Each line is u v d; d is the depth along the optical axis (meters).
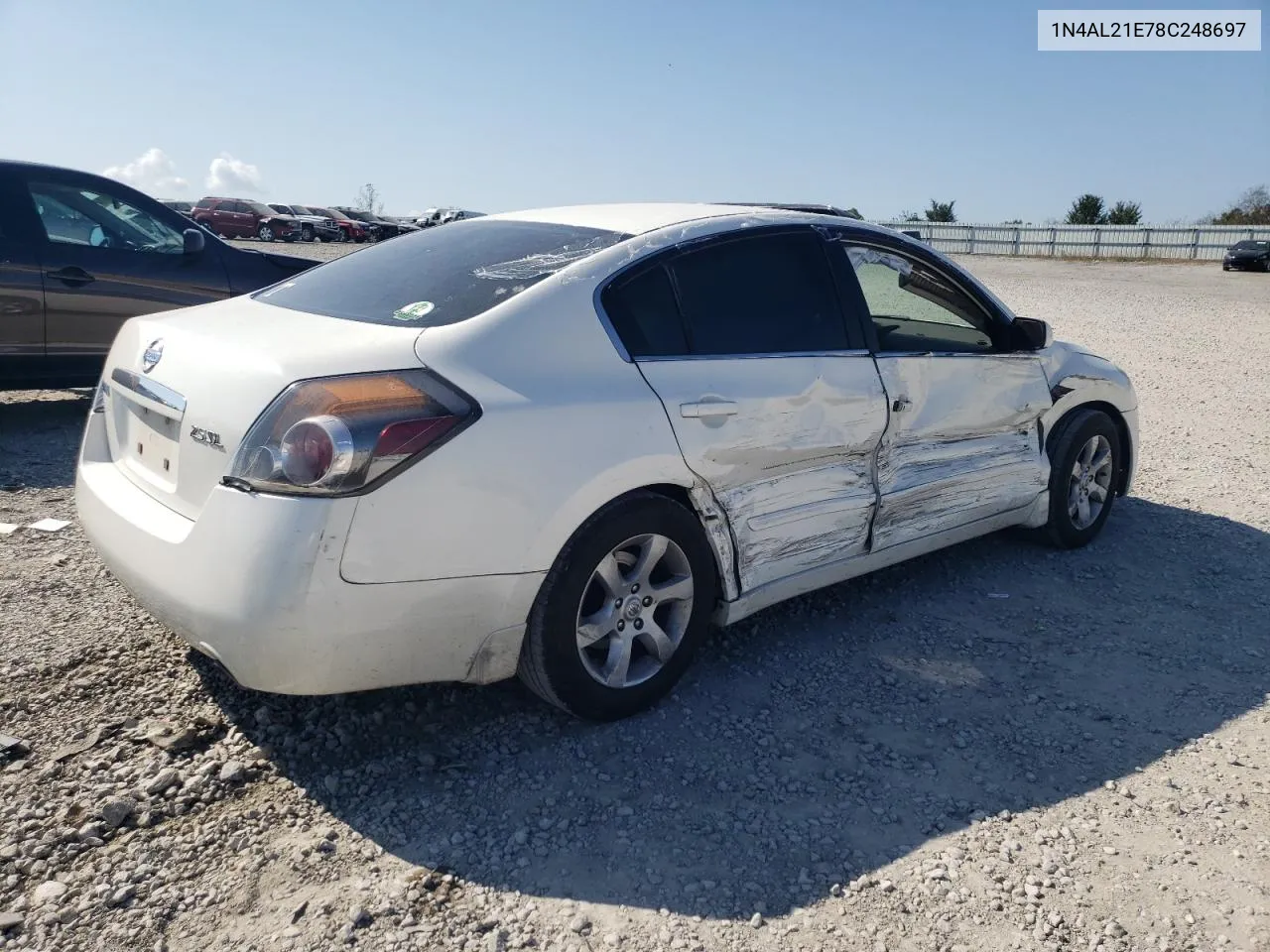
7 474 5.54
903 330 4.05
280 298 3.50
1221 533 5.40
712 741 3.16
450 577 2.72
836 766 3.06
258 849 2.56
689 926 2.37
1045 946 2.35
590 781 2.92
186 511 2.81
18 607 3.78
